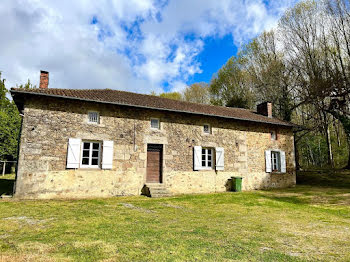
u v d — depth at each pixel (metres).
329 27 17.56
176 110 10.71
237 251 3.67
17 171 8.27
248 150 13.07
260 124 13.79
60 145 8.94
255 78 21.91
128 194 9.83
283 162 14.07
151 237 4.29
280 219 6.16
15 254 3.35
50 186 8.58
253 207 7.78
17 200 7.88
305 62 18.22
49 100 9.02
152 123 10.94
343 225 5.64
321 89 16.25
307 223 5.79
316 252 3.74
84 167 9.36
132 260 3.22
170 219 5.84
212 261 3.24
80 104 9.52
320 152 26.41
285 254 3.61
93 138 9.49
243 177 12.66
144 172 10.25
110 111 10.02
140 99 11.57
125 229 4.80
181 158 11.16
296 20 18.92
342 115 16.94
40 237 4.19
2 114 17.70
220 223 5.56
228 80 24.69
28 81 23.05
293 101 20.44
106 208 7.02
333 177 15.66
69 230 4.66
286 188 13.39
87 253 3.45
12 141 17.44
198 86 30.84
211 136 12.12
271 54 21.73
